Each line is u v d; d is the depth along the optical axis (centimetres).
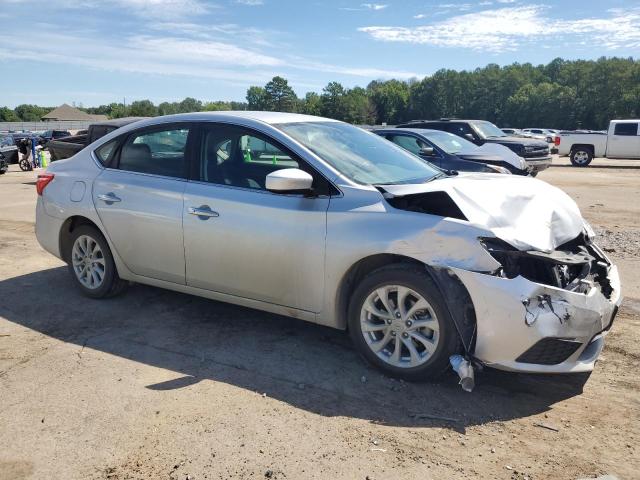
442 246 341
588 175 1909
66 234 537
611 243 789
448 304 338
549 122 12212
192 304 520
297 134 426
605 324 361
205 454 291
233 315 493
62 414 329
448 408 337
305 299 397
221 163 439
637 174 1948
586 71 12644
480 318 332
